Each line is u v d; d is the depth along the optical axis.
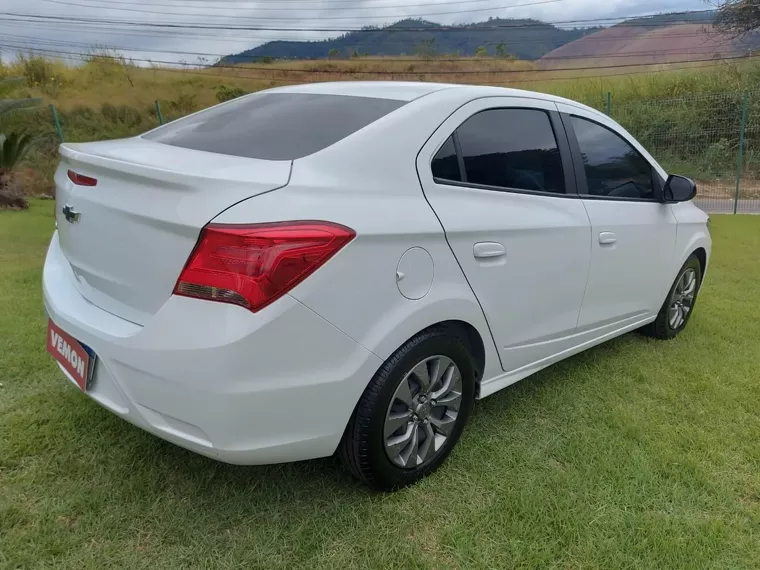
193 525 2.11
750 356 3.84
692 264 4.15
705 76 19.69
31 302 4.41
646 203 3.57
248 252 1.75
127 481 2.32
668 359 3.77
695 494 2.37
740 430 2.88
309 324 1.86
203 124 2.65
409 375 2.21
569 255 2.89
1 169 11.66
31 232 7.92
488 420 2.93
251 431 1.85
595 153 3.22
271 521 2.15
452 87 2.66
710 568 2.00
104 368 2.04
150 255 1.89
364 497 2.29
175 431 1.91
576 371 3.55
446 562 1.99
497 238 2.48
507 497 2.30
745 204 12.89
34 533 2.03
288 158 2.09
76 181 2.21
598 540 2.09
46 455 2.47
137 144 2.44
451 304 2.28
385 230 2.02
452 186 2.38
